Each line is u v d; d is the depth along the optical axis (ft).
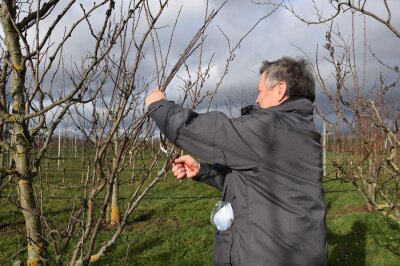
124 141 6.23
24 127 7.73
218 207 7.14
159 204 39.58
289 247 6.18
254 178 6.46
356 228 30.94
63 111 7.46
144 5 6.08
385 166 15.46
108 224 30.09
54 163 61.16
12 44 8.62
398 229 29.89
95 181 6.94
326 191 42.52
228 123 6.33
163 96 6.61
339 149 15.93
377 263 24.27
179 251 26.03
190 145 6.42
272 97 7.09
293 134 6.49
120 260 23.62
